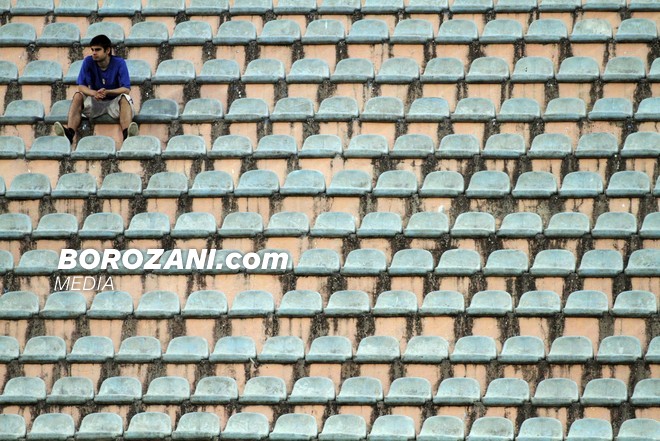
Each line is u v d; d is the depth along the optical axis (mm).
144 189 55969
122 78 57125
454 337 50344
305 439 47062
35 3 63625
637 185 54406
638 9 61812
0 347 50562
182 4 63719
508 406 48000
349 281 51875
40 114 58625
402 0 63125
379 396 48281
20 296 51938
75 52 61438
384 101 58281
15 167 56656
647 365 48938
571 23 62031
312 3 63094
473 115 57219
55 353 50406
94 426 47969
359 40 60938
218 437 47500
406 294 51125
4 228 54219
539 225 53219
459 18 62625
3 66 60375
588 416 47750
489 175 54938
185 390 48844
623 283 51281
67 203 55125
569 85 58688
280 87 59438
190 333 50938
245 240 53250
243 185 55031
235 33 62031
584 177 54781
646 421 46594
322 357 49531
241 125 57719
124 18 63375
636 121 57000
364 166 55844
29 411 49062
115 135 57656
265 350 50000
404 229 53719
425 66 60531
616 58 59219
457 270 51594
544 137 56344
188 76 59750
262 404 48625
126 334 51094
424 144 56312
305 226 53594
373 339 49875
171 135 57844
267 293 51312
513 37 60500
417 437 47000
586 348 49156
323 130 57500
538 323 50312
